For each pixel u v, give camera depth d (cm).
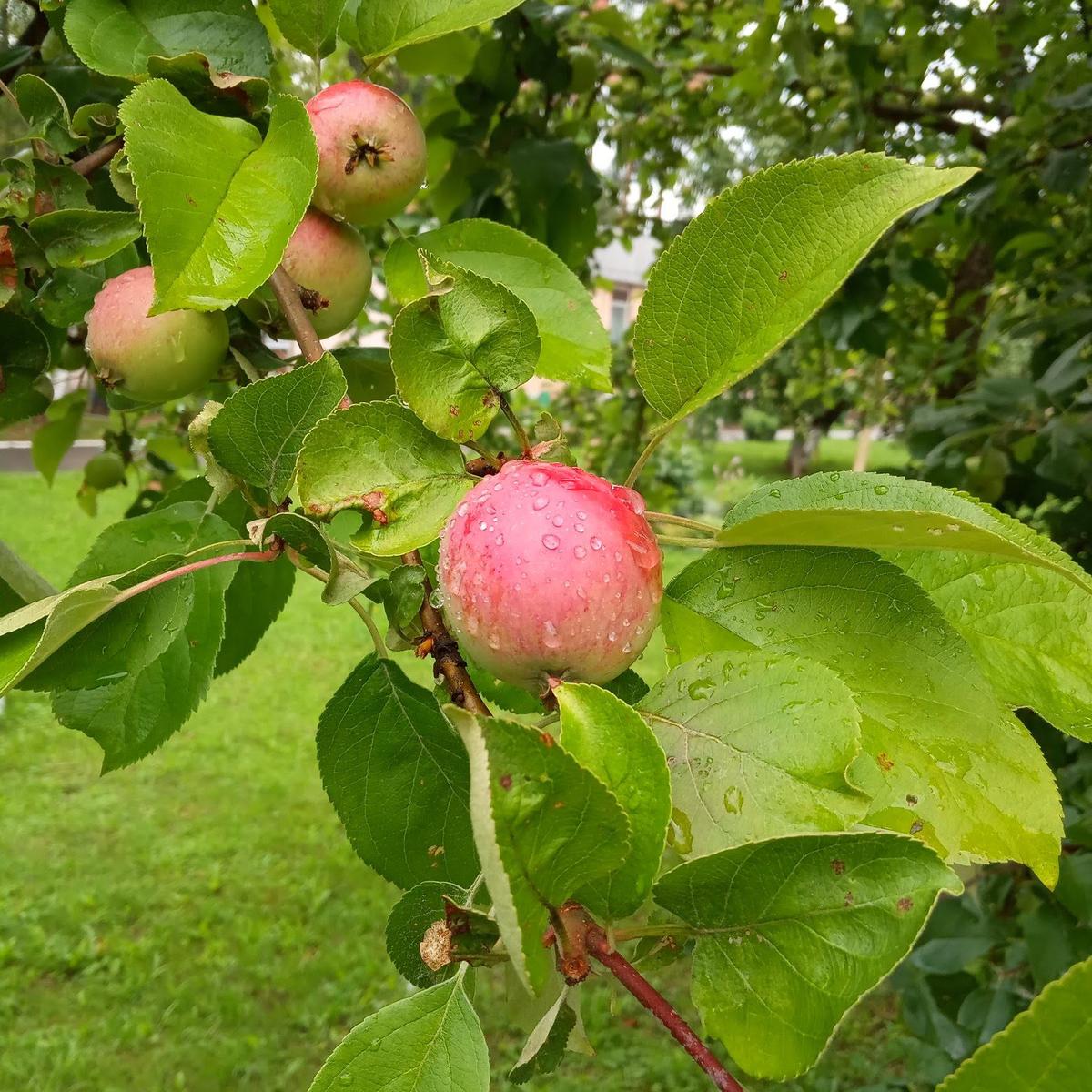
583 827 68
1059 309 361
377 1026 82
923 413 310
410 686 119
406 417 100
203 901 531
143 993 460
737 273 94
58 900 521
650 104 458
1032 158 355
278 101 119
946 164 413
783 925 72
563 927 72
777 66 405
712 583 104
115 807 623
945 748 93
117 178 140
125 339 138
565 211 280
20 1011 445
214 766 684
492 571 84
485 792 62
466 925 80
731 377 94
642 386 100
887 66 369
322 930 511
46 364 157
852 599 100
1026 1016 64
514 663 85
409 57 268
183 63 129
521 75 276
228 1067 417
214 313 143
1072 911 221
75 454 1788
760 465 2147
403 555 100
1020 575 109
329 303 147
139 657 116
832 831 76
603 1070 422
